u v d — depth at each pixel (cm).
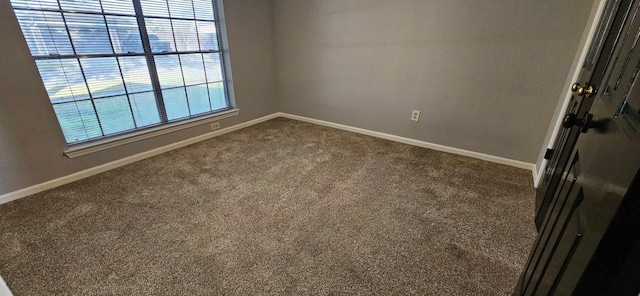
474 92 253
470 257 148
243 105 350
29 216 178
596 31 156
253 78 353
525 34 216
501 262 145
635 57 58
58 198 199
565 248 67
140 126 263
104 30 221
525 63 223
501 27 223
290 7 333
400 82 290
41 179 208
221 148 292
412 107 292
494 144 258
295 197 203
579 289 53
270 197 202
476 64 244
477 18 231
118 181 223
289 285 132
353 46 307
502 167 252
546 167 194
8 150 190
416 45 268
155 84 264
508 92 237
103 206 190
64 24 199
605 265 49
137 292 127
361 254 150
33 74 192
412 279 135
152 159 264
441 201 198
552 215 97
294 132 343
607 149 61
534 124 234
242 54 329
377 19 281
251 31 332
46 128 204
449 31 247
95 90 226
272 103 394
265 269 140
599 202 54
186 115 299
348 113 342
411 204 194
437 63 262
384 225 173
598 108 82
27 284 130
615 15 111
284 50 362
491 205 193
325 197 203
